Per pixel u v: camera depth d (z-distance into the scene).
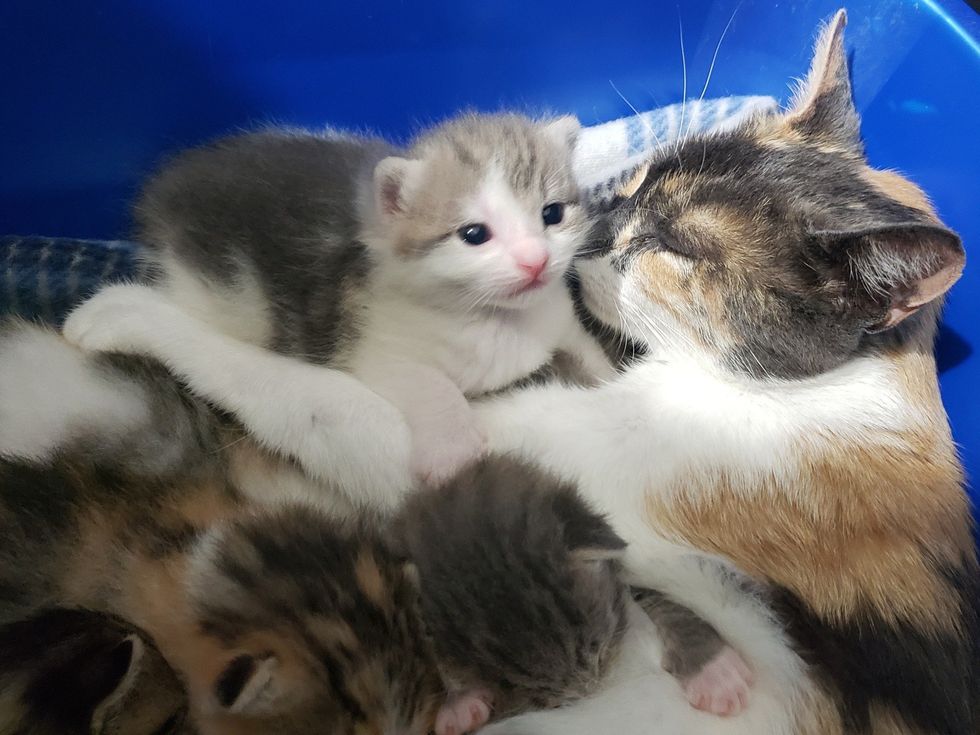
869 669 0.16
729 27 0.25
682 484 0.17
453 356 0.18
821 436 0.17
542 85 0.25
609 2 0.24
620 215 0.20
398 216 0.17
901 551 0.16
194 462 0.17
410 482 0.17
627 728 0.16
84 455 0.16
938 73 0.20
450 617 0.14
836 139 0.20
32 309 0.22
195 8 0.22
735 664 0.16
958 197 0.20
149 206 0.20
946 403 0.20
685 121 0.24
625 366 0.20
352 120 0.25
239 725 0.12
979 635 0.16
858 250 0.16
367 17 0.23
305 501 0.17
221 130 0.24
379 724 0.13
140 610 0.14
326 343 0.18
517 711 0.15
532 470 0.17
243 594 0.14
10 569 0.14
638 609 0.17
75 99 0.22
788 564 0.17
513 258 0.17
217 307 0.19
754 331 0.17
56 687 0.11
